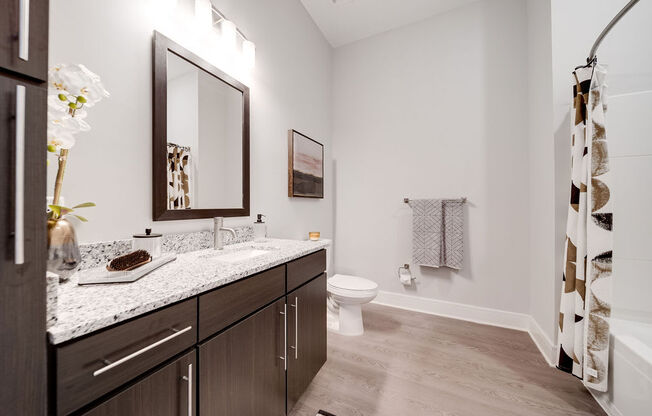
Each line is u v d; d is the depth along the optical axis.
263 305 1.00
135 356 0.56
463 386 1.42
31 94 0.40
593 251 1.27
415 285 2.52
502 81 2.19
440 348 1.80
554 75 1.62
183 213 1.20
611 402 1.20
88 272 0.77
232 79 1.49
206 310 0.75
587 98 1.34
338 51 2.91
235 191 1.53
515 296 2.14
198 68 1.30
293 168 2.10
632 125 1.41
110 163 0.94
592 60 1.35
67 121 0.66
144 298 0.60
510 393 1.36
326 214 2.76
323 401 1.30
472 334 2.01
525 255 2.10
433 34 2.45
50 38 0.80
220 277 0.79
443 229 2.33
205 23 1.25
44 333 0.42
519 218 2.12
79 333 0.46
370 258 2.75
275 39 1.93
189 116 1.24
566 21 1.61
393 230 2.63
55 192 0.70
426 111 2.48
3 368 0.37
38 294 0.41
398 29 2.61
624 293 1.42
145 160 1.06
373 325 2.17
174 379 0.65
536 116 1.91
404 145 2.58
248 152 1.62
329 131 2.85
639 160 1.40
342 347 1.81
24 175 0.39
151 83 1.09
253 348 0.94
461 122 2.33
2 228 0.37
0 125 0.37
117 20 0.97
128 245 0.97
